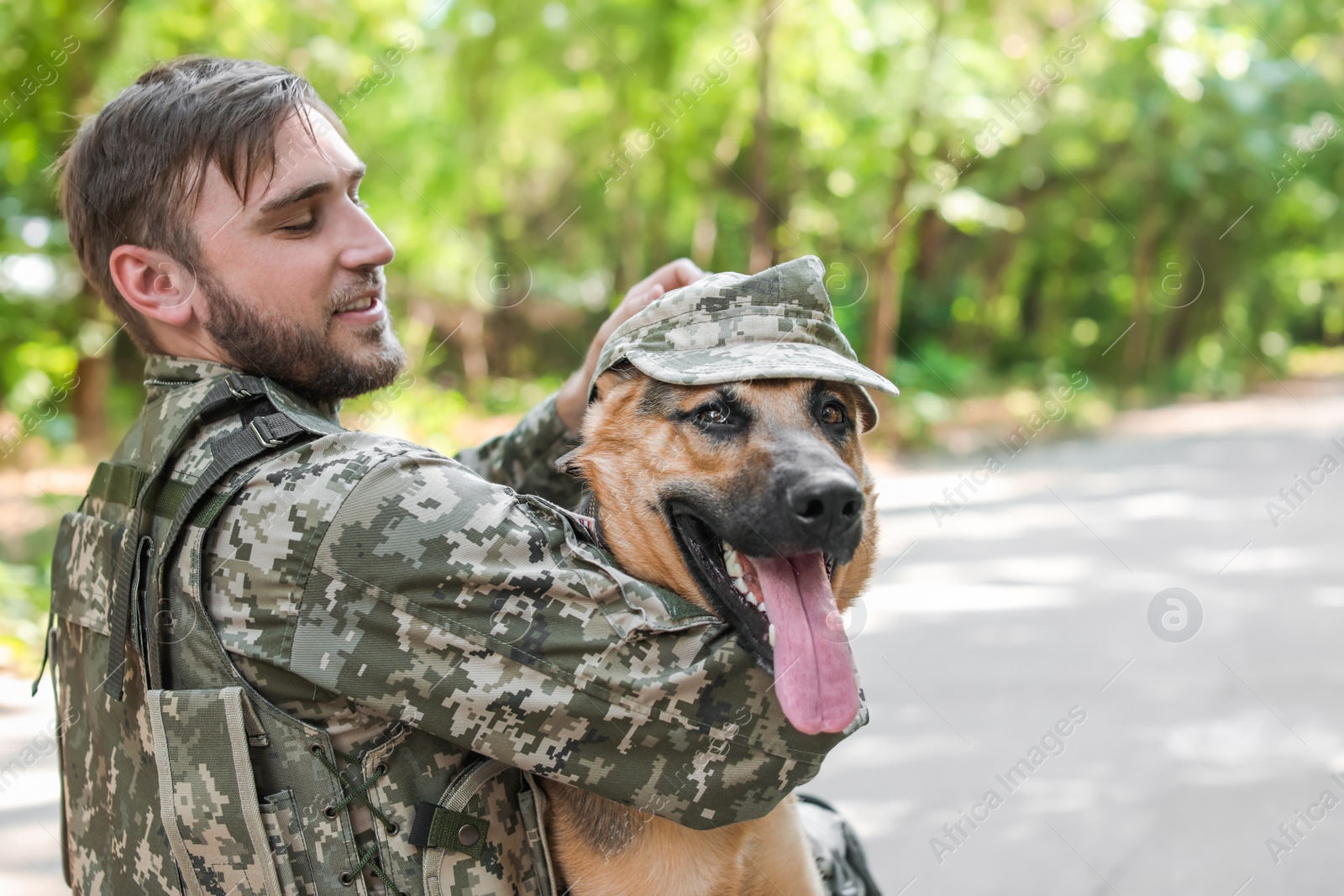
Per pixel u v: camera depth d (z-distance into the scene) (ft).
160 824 5.64
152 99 6.29
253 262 6.30
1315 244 91.91
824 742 6.16
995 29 55.47
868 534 7.93
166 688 5.75
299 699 5.66
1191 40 58.54
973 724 18.42
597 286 59.31
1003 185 65.62
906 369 61.52
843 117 52.54
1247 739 17.53
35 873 12.28
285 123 6.34
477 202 54.08
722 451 6.96
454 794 5.77
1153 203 74.59
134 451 6.28
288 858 5.51
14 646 19.74
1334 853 13.61
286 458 5.82
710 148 53.31
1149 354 92.17
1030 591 28.04
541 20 48.98
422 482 5.82
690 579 7.15
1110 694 19.79
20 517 29.37
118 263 6.38
